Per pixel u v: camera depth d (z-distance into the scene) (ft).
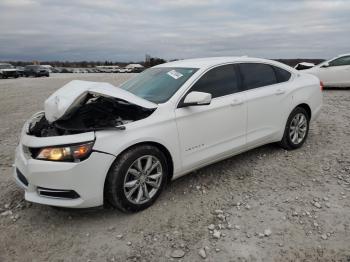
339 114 26.21
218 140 14.02
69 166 10.54
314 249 9.77
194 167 13.52
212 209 12.14
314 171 15.03
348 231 10.55
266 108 15.69
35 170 10.80
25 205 12.85
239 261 9.41
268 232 10.61
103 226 11.32
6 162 17.62
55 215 12.09
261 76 16.08
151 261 9.61
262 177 14.57
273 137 16.48
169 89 13.50
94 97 13.65
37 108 36.42
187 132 12.91
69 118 12.79
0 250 10.26
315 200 12.48
